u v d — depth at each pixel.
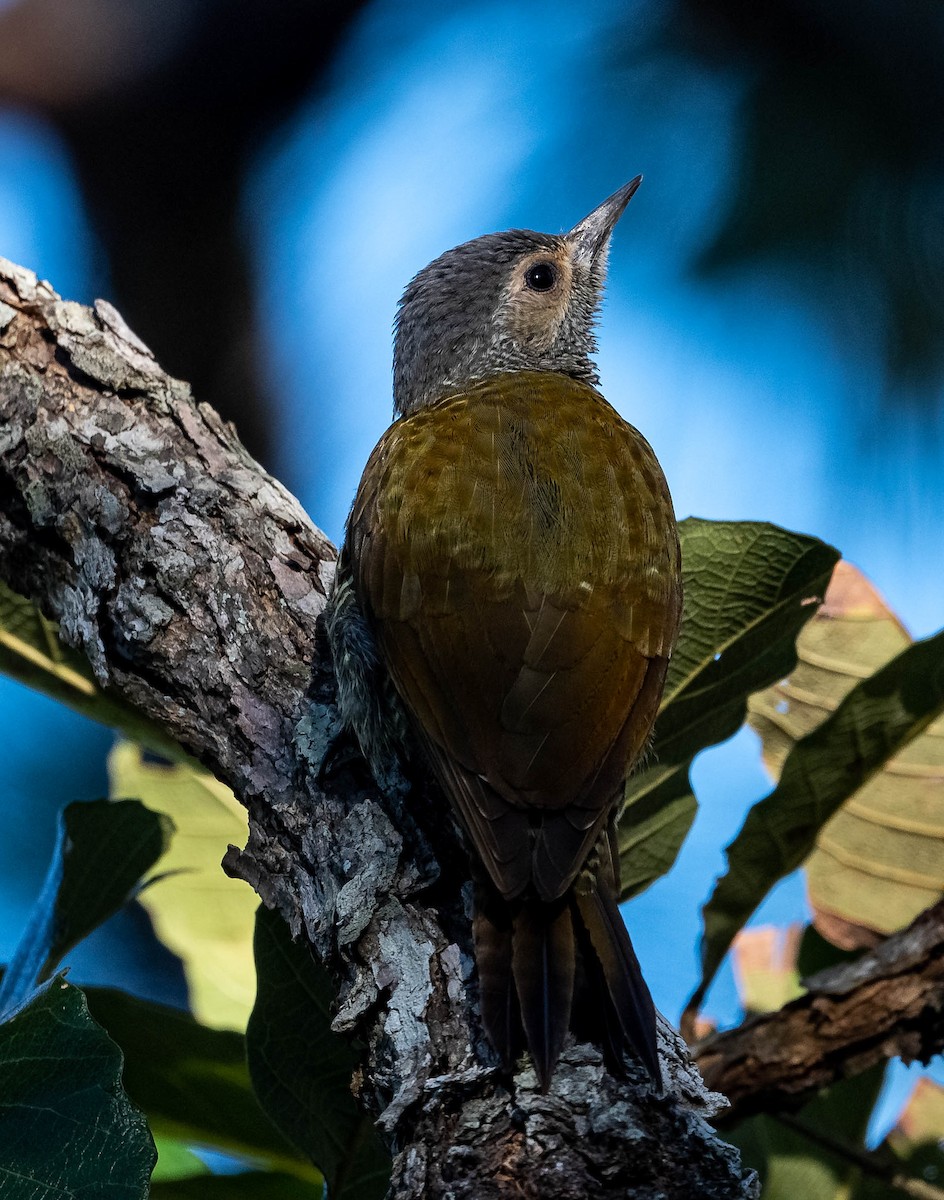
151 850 8.14
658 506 8.27
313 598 8.12
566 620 7.61
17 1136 6.27
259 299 16.53
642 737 7.58
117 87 16.33
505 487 8.09
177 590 7.93
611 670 7.57
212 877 9.22
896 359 13.62
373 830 7.18
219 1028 7.87
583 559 7.81
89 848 8.09
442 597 7.77
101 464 8.22
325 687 7.79
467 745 7.27
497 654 7.51
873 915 9.02
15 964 8.21
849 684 9.09
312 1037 7.36
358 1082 6.62
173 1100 8.15
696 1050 8.09
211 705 7.77
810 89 13.60
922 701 8.16
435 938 6.84
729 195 13.59
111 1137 6.26
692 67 13.91
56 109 16.23
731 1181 5.94
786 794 8.47
